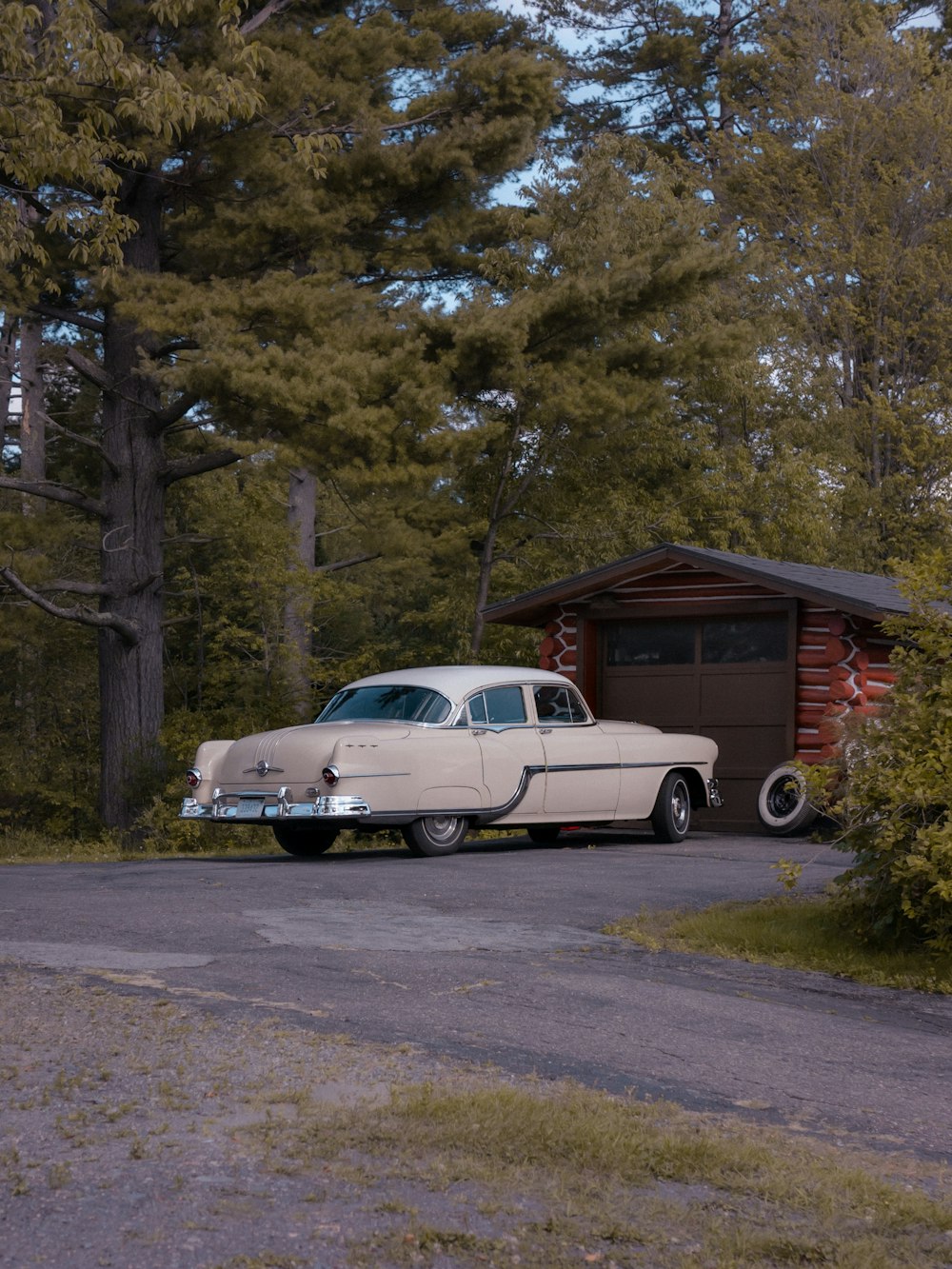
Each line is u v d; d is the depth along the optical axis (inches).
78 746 1143.0
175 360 900.0
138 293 759.1
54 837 1044.5
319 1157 166.2
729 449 1109.1
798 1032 256.5
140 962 287.0
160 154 764.0
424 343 783.7
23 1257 135.6
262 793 490.3
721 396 1116.5
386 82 958.4
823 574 716.7
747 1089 215.2
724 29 1679.4
